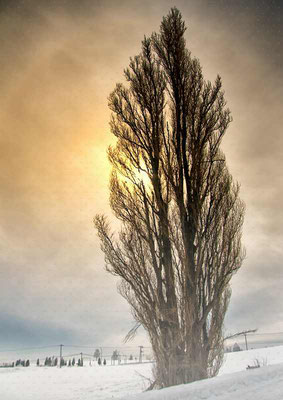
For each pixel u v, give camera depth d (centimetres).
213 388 530
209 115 1370
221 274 1159
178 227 1202
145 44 1534
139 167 1339
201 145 1323
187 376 1034
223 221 1223
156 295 1147
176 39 1519
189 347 1059
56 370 3553
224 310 1172
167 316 1104
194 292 1112
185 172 1301
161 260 1195
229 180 1283
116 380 2142
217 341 1129
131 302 1173
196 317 1098
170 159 1316
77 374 2914
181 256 1153
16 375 3005
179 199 1237
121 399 490
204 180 1284
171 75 1465
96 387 1803
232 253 1186
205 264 1178
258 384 568
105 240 1241
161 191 1284
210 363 1105
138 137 1380
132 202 1280
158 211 1248
